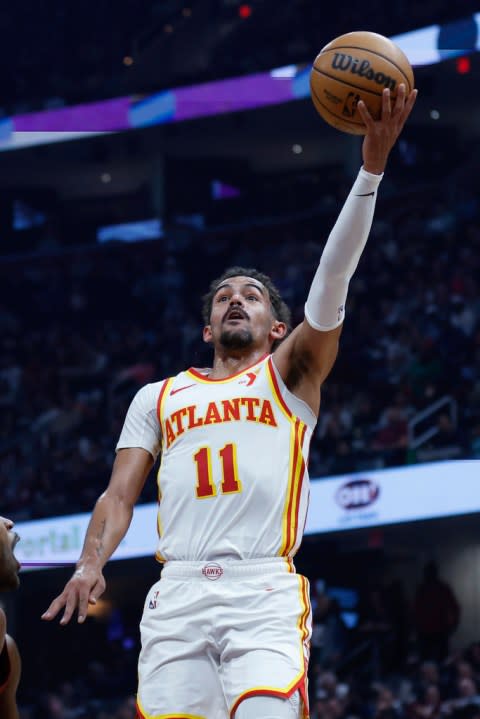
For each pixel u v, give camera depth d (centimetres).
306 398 662
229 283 716
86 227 4584
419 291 3231
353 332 3209
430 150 3919
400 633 2533
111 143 4209
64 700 2766
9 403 3600
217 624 606
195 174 4309
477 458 2345
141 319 4003
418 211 3672
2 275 4338
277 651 596
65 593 616
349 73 664
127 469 672
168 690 605
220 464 638
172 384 686
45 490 3081
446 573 2859
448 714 2148
